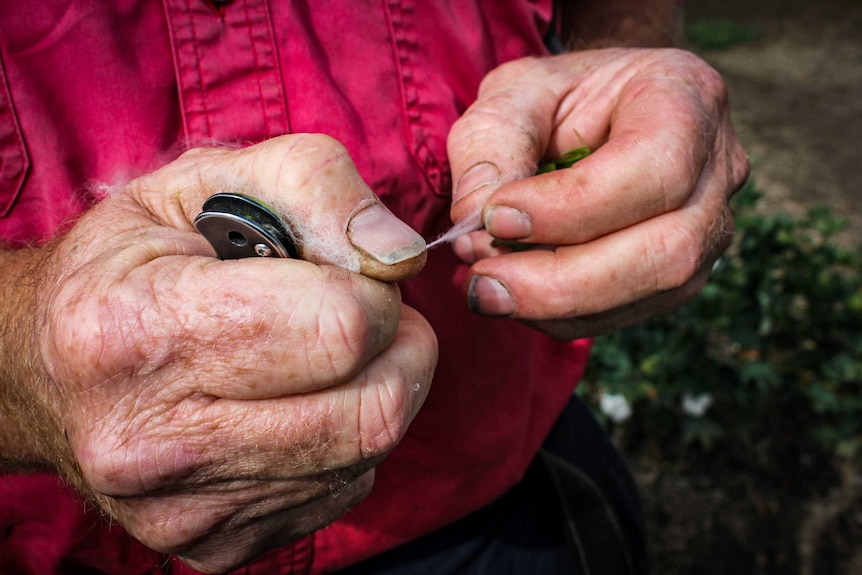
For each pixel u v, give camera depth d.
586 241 0.25
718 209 0.27
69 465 0.22
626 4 0.38
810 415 0.74
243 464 0.21
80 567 0.29
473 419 0.30
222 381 0.20
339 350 0.20
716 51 1.87
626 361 0.70
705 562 0.62
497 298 0.26
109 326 0.20
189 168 0.22
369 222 0.20
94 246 0.21
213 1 0.25
